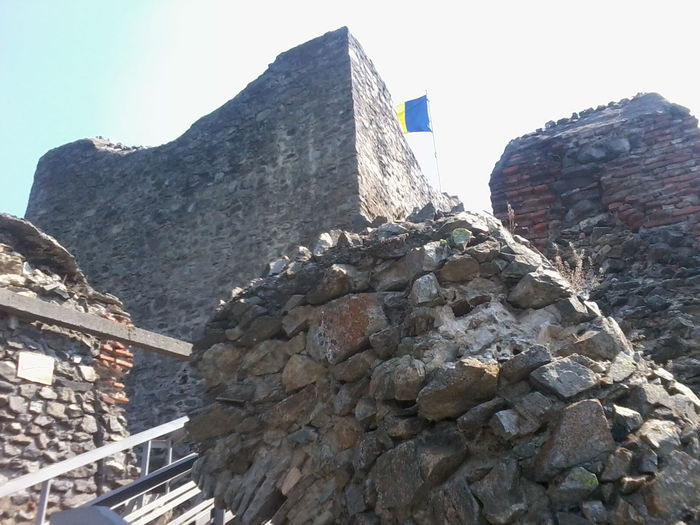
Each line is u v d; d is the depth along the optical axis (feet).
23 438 15.21
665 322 11.64
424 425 6.75
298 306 9.04
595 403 5.93
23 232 18.33
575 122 17.98
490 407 6.33
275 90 34.30
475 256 7.98
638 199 14.52
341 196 28.50
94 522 6.60
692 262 12.90
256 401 8.84
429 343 7.32
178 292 31.07
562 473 5.65
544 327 7.17
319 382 8.34
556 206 15.87
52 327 17.20
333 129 30.81
